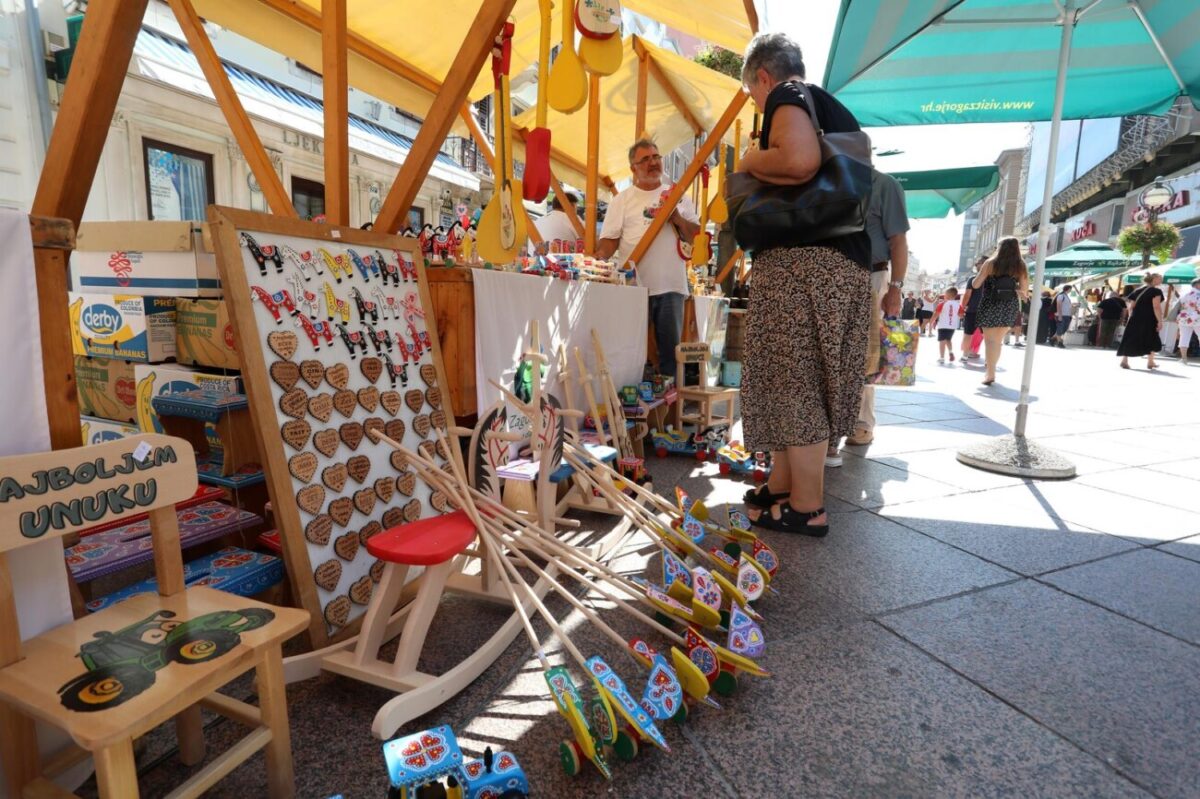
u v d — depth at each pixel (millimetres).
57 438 1213
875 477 3742
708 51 8000
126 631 1178
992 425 5379
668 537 2387
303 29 3699
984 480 3701
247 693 1618
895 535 2809
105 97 1296
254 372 1639
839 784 1344
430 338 2326
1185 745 1478
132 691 1002
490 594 2074
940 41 4246
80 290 2516
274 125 8742
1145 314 10516
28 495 1088
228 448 2170
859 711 1588
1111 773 1384
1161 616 2096
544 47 2637
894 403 6605
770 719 1553
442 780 1174
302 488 1736
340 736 1465
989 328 7949
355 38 4074
